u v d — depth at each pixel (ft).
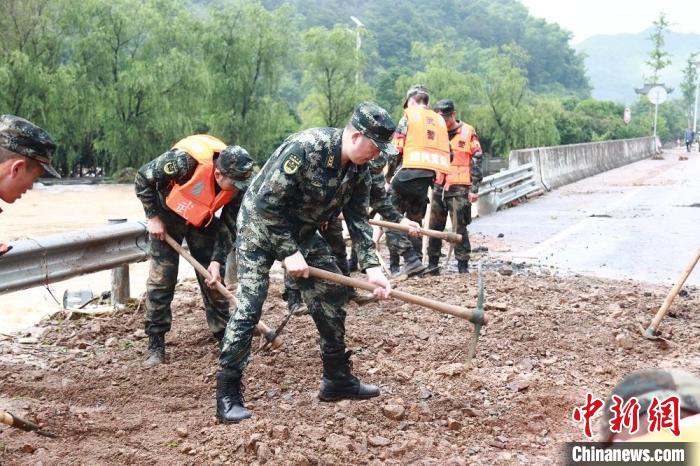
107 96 125.08
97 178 128.77
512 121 182.50
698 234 44.96
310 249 16.38
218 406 15.89
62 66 119.14
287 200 15.38
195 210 19.10
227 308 20.62
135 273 43.29
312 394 17.72
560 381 18.51
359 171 15.64
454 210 31.35
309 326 22.62
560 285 29.19
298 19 500.33
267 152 159.94
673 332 22.57
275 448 14.26
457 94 179.32
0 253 14.82
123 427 15.70
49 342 22.16
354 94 151.64
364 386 17.20
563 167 83.15
